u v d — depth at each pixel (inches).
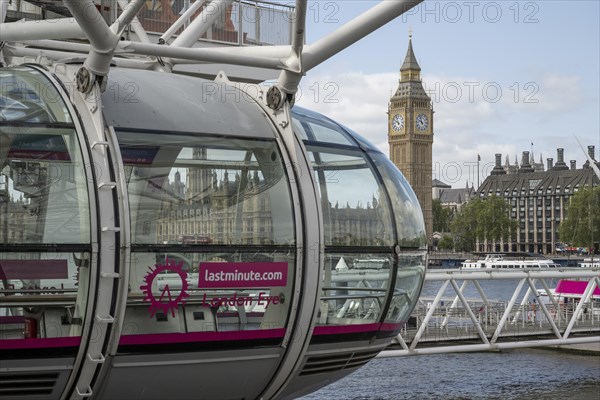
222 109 393.7
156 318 364.2
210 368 381.7
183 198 369.7
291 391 425.1
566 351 1596.9
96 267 342.6
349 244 409.7
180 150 372.8
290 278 384.5
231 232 375.6
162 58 499.8
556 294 1780.3
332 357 418.0
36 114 360.2
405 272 434.9
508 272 1179.9
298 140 399.2
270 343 385.7
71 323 347.9
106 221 343.9
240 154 384.5
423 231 456.4
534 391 1213.1
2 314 343.3
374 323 422.9
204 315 372.2
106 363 359.9
